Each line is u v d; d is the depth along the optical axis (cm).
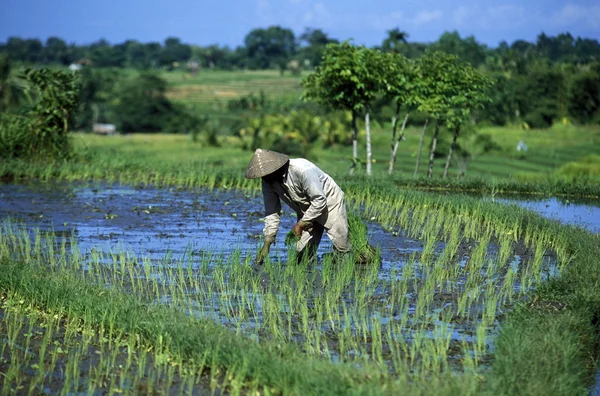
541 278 947
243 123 9575
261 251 1028
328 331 736
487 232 1270
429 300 850
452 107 2295
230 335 662
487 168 4850
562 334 682
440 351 670
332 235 1037
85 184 2034
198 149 7538
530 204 1733
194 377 616
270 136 7469
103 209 1557
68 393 592
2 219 1426
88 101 12144
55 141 2402
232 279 938
